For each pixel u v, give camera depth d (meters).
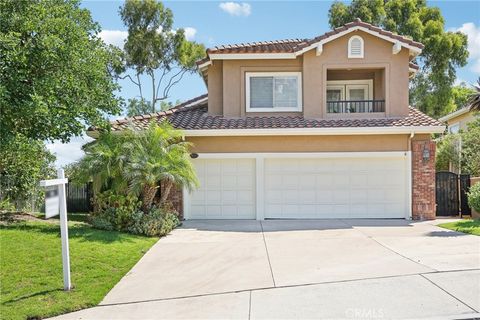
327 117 18.39
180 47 37.97
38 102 12.12
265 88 18.95
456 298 7.27
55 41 12.62
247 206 17.73
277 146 17.52
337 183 17.61
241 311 7.16
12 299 7.88
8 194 16.69
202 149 17.58
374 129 16.89
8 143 12.67
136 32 37.16
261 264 10.05
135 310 7.43
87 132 16.67
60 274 9.20
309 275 8.96
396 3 35.44
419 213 17.16
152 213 14.52
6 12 12.71
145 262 10.50
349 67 18.50
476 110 18.91
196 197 17.73
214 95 19.50
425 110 36.50
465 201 17.97
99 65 14.69
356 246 11.75
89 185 19.42
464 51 35.38
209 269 9.80
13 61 12.19
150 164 14.20
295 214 17.64
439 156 26.62
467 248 10.99
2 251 10.51
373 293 7.69
